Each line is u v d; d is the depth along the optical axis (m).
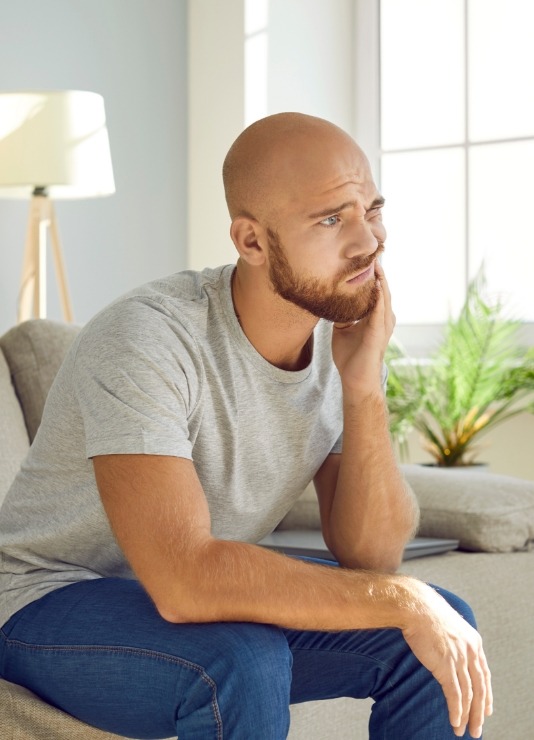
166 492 1.33
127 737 1.47
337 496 1.69
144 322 1.45
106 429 1.37
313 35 4.18
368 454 1.67
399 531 1.70
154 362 1.40
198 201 4.38
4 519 1.58
